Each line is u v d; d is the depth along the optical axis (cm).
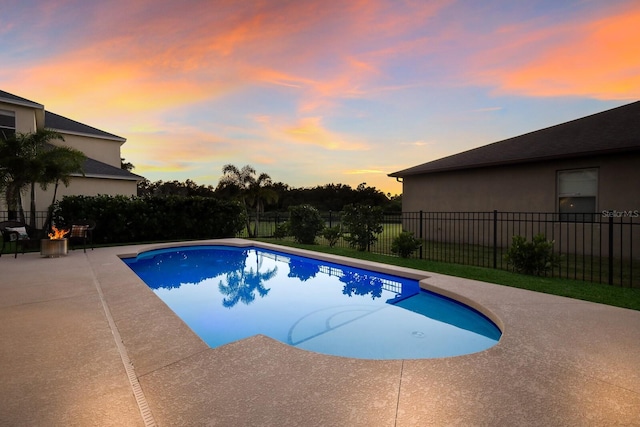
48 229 1176
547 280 635
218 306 593
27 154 1160
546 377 273
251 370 288
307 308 580
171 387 259
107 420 214
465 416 222
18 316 423
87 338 352
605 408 230
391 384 264
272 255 1135
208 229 1508
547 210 1090
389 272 749
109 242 1312
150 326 393
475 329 475
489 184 1246
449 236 1387
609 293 535
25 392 247
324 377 276
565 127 1298
